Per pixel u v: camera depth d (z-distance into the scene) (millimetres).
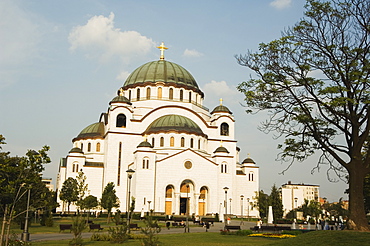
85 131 112125
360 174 37906
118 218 48812
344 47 37594
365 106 37969
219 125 108688
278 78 39031
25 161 30859
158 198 89250
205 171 93688
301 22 38812
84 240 40094
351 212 37281
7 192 31156
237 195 106750
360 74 36156
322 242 30672
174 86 110375
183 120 100562
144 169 89750
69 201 88938
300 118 38062
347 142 39812
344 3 37469
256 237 45000
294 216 120312
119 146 99562
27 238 38844
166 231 55281
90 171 100875
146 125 103250
